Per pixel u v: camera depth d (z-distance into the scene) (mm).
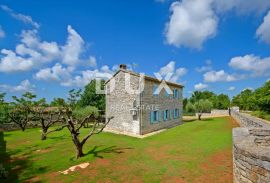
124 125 21156
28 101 27984
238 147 5492
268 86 22484
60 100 32438
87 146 14359
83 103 34531
